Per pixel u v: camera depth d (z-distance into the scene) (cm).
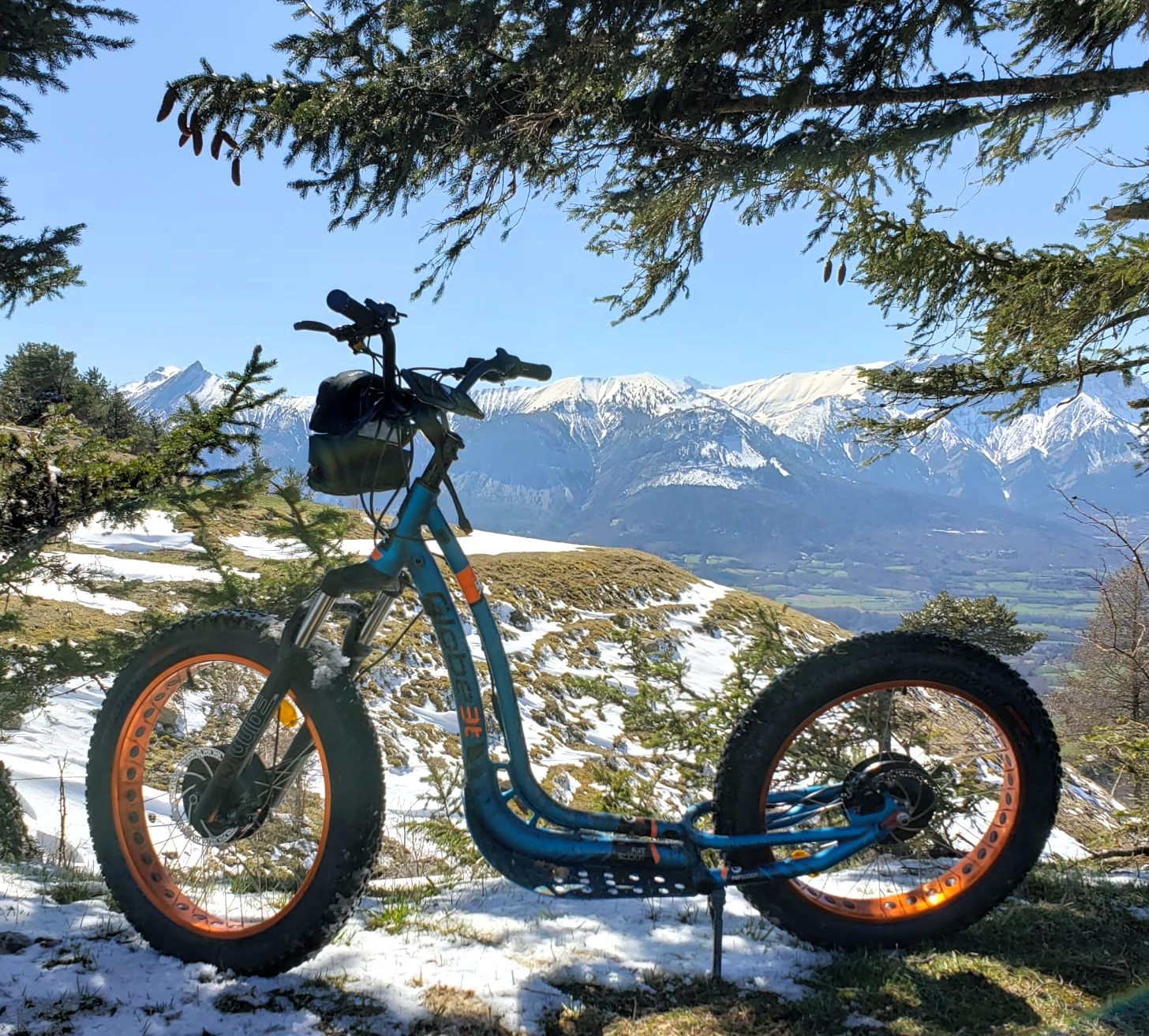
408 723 1355
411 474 232
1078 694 1226
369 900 295
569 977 223
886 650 234
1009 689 236
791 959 236
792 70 445
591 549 4647
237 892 272
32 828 700
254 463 553
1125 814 478
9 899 263
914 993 214
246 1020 195
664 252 573
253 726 223
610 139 493
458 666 230
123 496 532
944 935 241
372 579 225
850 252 656
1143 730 529
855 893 269
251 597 593
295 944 209
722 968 230
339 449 222
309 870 216
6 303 992
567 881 224
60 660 537
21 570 529
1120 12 544
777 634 477
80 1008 196
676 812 434
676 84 441
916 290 671
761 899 237
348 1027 194
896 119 470
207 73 479
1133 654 624
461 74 455
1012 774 240
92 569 597
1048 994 214
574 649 2644
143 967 216
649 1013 207
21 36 845
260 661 229
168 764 244
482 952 236
